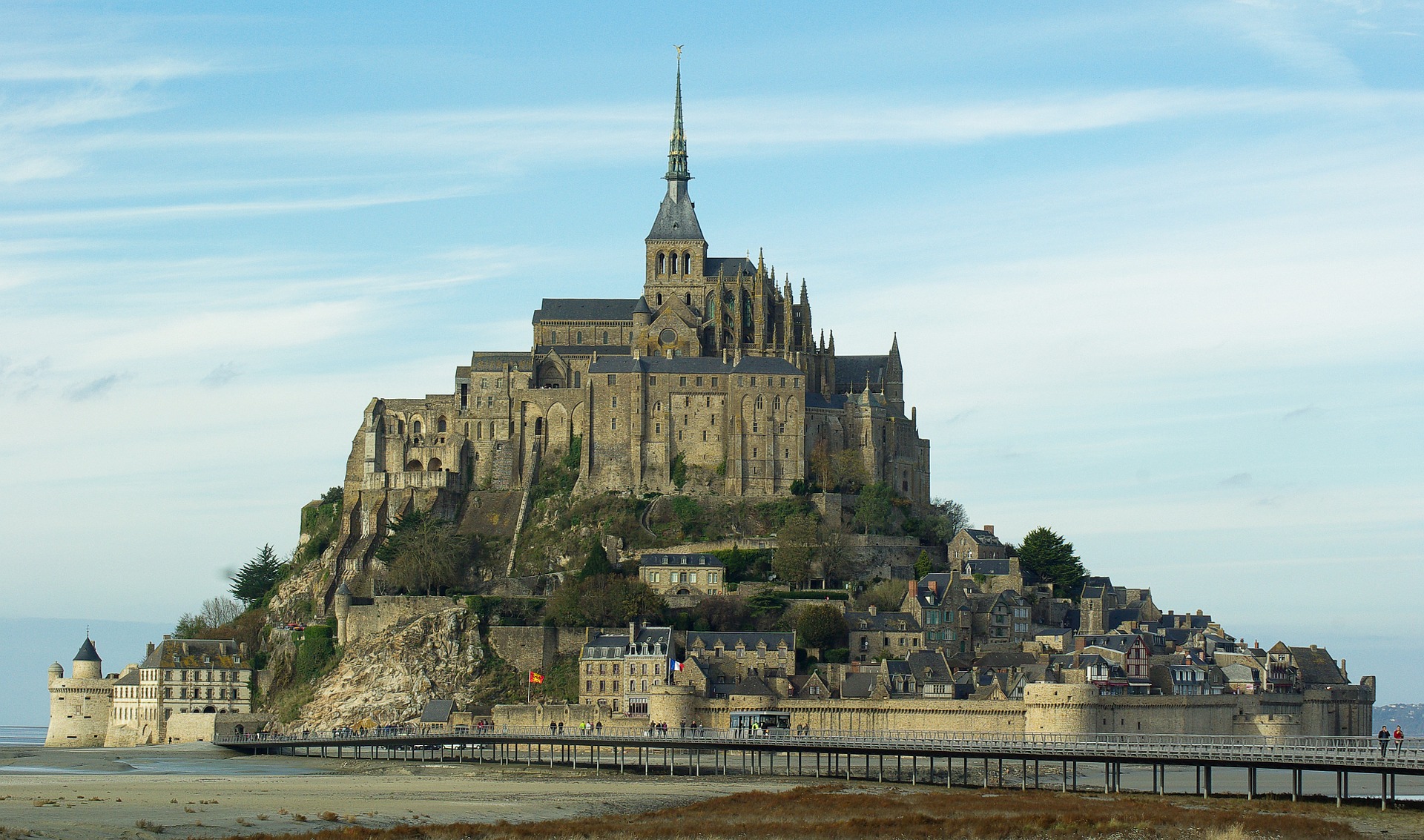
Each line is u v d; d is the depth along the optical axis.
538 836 193.00
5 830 177.75
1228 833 198.62
